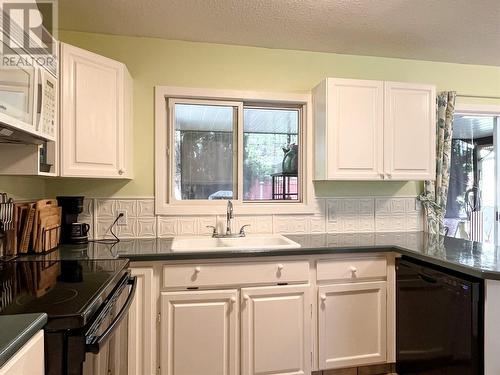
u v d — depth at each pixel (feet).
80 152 6.00
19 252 5.70
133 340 5.83
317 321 6.49
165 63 7.72
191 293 5.98
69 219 6.77
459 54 8.61
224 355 6.07
